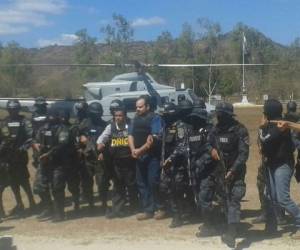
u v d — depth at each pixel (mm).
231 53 75875
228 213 8219
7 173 10766
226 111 8297
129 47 69562
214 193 8695
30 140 10742
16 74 52656
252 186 13188
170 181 9305
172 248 8266
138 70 20594
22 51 65062
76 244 8734
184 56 74562
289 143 8234
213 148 8398
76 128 10688
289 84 74688
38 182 10469
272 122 8180
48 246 8695
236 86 75312
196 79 71875
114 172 10297
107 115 20109
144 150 9781
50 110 11344
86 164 10828
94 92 20703
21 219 10586
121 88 20719
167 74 67250
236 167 8180
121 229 9484
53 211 10586
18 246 8727
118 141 10188
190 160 8898
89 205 10953
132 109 19781
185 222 9711
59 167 10172
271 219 8656
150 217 10094
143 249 8289
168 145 9305
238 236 8688
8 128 10695
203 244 8383
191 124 8969
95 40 70812
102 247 8508
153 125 9773
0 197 10844
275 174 8258
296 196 11617
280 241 8383
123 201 10367
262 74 77125
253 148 20156
